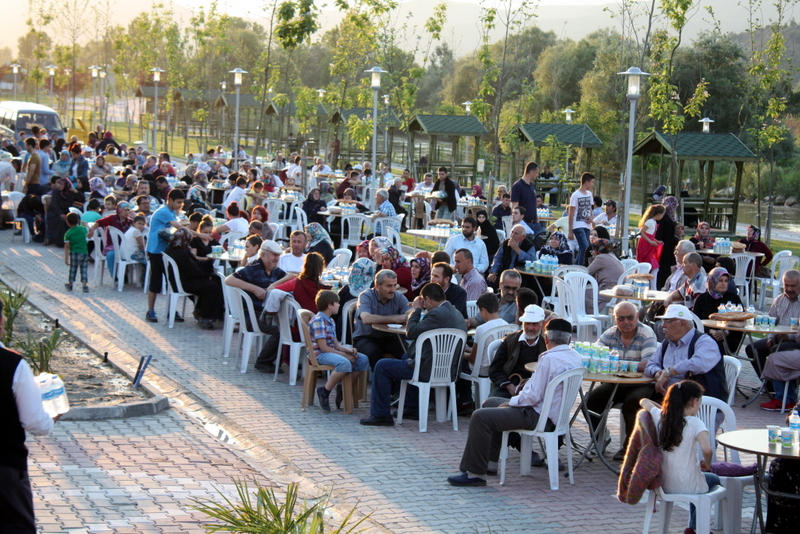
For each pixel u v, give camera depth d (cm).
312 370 916
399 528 610
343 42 3256
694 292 1070
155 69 3850
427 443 818
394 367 862
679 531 625
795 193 4472
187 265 1265
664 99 2008
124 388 942
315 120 4334
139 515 575
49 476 638
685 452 573
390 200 2275
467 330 938
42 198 2002
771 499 596
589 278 1204
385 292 939
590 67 5516
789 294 1012
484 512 649
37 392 446
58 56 5812
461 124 3309
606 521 639
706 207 2358
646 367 758
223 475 694
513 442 762
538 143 3256
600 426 766
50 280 1597
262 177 2575
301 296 1013
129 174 2275
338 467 741
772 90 2506
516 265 1345
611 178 4184
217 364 1086
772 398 988
